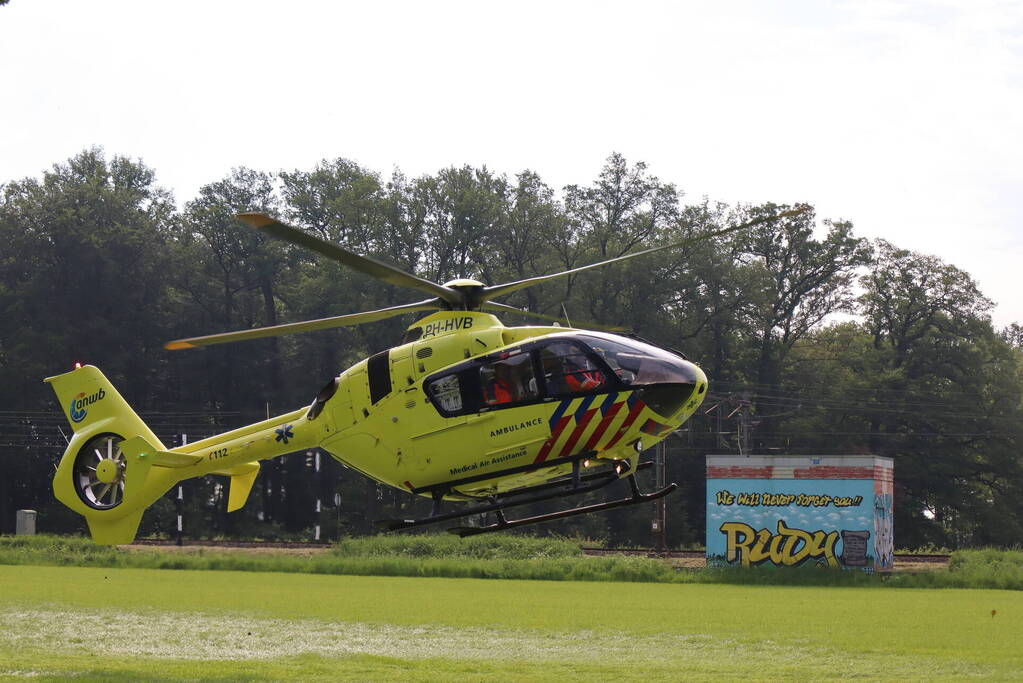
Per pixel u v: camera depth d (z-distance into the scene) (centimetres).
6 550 12562
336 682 4491
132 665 4928
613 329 5078
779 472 11481
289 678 4591
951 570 11594
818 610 7688
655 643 5897
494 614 7250
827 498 11275
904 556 14900
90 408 6197
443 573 11500
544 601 8256
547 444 4744
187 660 5153
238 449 5566
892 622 6919
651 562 11581
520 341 4834
